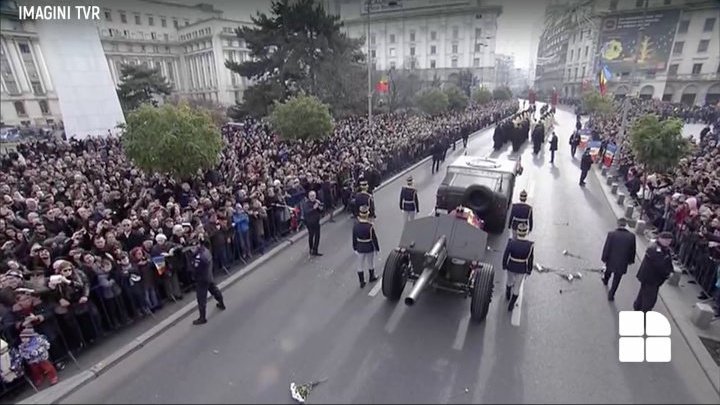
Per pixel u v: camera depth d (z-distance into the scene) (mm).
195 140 11250
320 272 8977
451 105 40188
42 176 12641
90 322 6445
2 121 49031
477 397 5375
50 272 6836
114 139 22391
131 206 10484
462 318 7160
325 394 5438
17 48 49125
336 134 22797
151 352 6355
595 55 47625
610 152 18344
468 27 76250
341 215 12984
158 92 49219
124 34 70875
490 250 10031
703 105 38406
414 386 5570
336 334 6715
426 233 7484
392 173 18156
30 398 5332
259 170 13703
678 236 9633
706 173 12297
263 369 5926
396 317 7184
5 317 5684
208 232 8578
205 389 5562
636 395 5438
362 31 81812
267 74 36375
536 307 7512
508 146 25984
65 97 24609
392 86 40781
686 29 40188
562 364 6000
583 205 13789
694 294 7957
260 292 8133
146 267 7195
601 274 8805
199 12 81312
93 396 5469
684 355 6238
